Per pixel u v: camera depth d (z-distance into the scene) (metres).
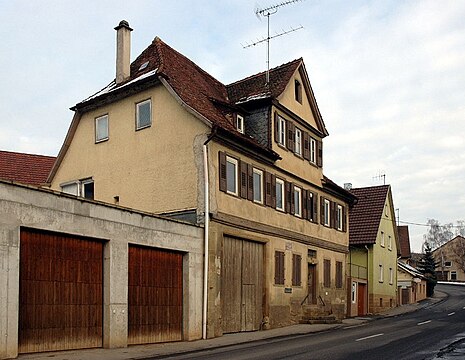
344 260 36.31
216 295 22.05
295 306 28.73
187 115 22.80
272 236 26.72
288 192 28.59
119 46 26.14
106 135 25.72
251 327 24.66
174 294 20.34
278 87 27.75
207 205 21.81
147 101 24.28
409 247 79.00
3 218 13.89
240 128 26.78
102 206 17.12
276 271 26.92
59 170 27.59
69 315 16.02
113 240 17.45
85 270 16.67
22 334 14.55
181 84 24.20
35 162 34.88
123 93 24.89
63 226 15.67
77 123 26.94
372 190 47.75
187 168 22.53
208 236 21.81
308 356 15.12
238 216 23.75
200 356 15.56
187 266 20.83
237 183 24.05
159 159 23.45
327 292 33.12
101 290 17.19
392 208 49.12
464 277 119.69
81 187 26.47
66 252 16.08
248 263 24.80
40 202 15.00
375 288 42.72
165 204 22.98
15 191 14.27
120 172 24.77
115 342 17.28
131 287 18.36
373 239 42.88
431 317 33.16
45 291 15.32
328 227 33.88
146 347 17.78
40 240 15.27
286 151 28.47
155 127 23.77
